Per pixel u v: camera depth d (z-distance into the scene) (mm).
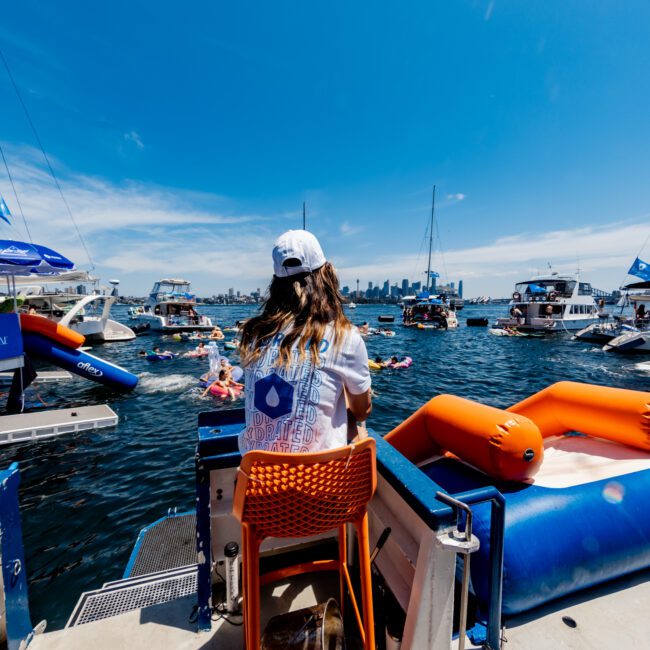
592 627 1607
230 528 1771
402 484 1356
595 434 2246
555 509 1717
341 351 1205
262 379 1224
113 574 3979
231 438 1577
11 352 9102
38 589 3760
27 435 7836
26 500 5551
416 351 23484
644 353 22500
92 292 22219
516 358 20859
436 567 1206
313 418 1172
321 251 1336
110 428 8734
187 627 1640
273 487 1084
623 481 1861
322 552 2012
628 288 24203
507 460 1748
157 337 29281
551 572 1612
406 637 1311
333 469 1112
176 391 12836
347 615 1647
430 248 49594
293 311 1245
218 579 1815
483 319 44125
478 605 1695
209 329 33219
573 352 23188
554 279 35438
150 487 5941
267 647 1277
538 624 1626
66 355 11195
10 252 8047
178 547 3430
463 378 15469
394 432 2568
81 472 6492
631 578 1869
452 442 2072
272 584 1842
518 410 2680
